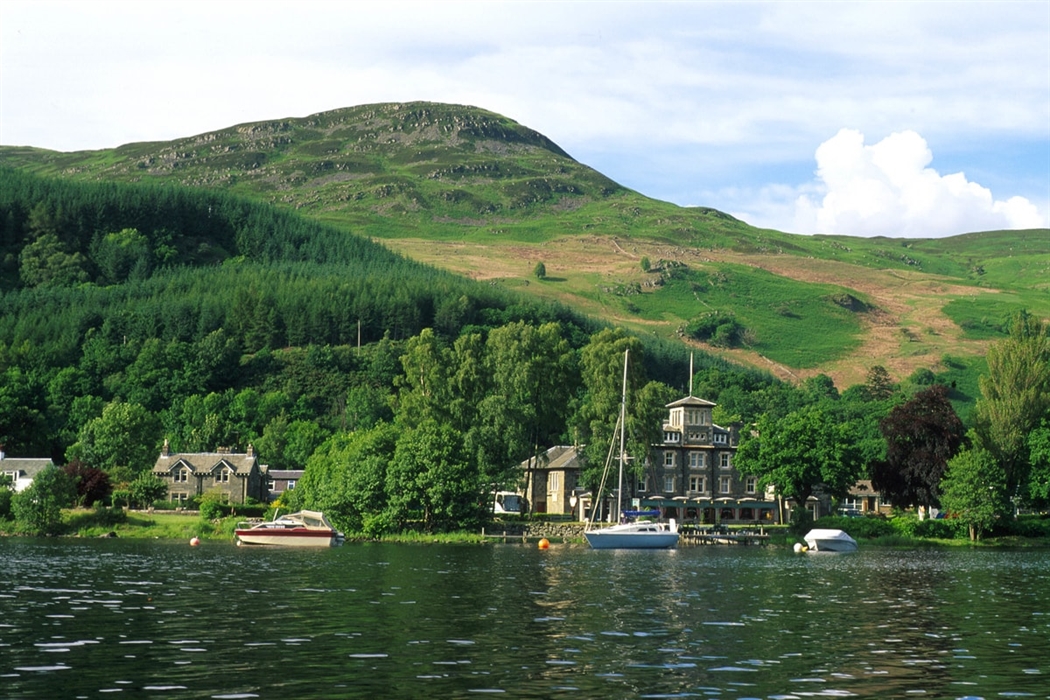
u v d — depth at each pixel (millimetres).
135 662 40500
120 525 145625
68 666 39625
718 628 52188
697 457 184625
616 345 165375
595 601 63812
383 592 67438
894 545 148375
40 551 107812
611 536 129750
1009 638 49719
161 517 155000
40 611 55719
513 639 47250
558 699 34844
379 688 36125
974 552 131625
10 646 44000
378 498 142750
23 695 34656
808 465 157500
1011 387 161000
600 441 160250
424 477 139625
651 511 167250
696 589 73188
